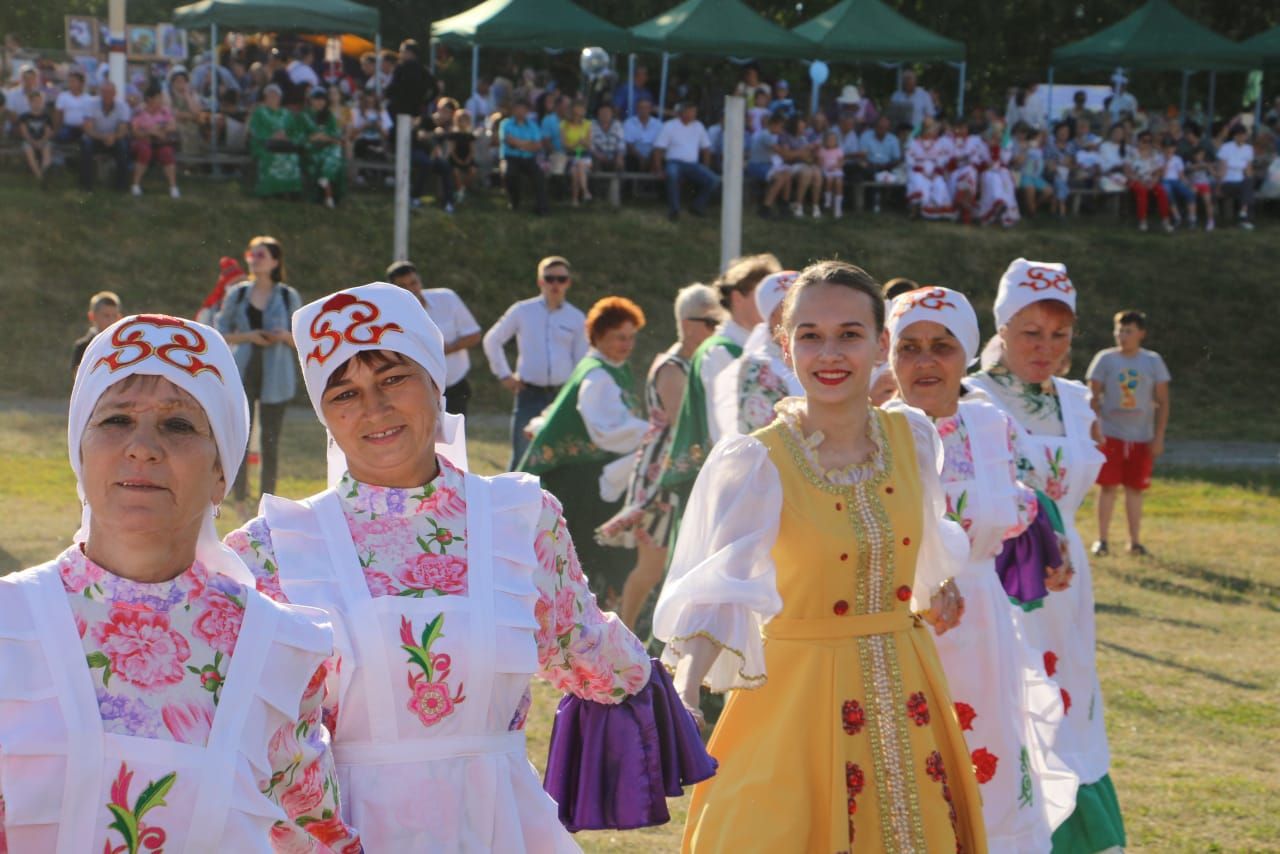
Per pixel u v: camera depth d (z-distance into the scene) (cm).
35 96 2322
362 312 320
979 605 513
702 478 430
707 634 410
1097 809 564
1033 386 609
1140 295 2641
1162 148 2900
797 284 439
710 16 2670
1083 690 584
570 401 963
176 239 2238
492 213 2489
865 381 434
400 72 2472
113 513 253
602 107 2659
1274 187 2989
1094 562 1327
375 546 318
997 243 2695
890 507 431
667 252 2480
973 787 433
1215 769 745
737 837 415
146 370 257
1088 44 3020
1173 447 2139
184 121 2477
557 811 332
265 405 1264
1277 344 2561
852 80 3597
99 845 245
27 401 1848
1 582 251
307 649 267
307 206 2384
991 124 2842
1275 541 1449
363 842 305
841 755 420
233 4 2509
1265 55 2998
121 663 250
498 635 315
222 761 251
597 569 978
